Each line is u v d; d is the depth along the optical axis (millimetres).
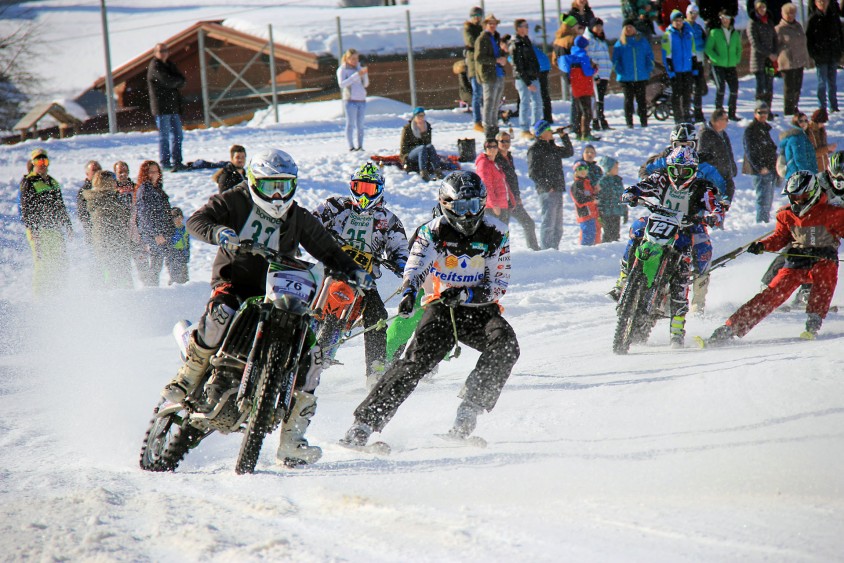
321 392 19609
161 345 24906
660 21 64875
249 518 9711
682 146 22312
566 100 68938
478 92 57719
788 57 62656
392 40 74938
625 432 13703
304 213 13312
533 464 12031
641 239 23891
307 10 94500
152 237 31672
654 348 22891
